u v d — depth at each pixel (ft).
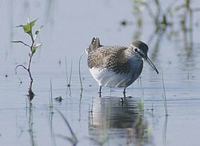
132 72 58.75
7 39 75.46
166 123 49.11
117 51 58.95
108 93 58.75
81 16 84.74
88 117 51.03
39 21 81.82
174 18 84.74
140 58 58.85
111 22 82.94
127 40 76.33
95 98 56.90
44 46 73.51
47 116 51.44
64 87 60.08
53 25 81.05
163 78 62.39
